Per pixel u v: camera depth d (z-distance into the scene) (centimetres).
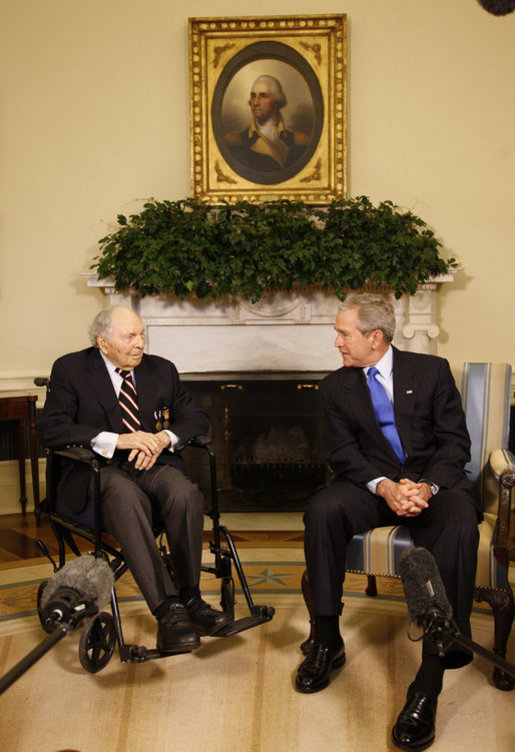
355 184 492
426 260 442
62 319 493
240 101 485
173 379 291
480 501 267
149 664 241
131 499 233
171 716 208
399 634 263
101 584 109
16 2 482
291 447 472
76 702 216
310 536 229
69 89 486
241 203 447
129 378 281
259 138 486
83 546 402
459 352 495
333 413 262
